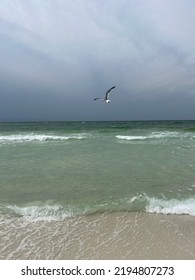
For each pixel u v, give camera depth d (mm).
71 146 16719
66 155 13281
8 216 5711
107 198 6871
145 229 5211
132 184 8156
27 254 4316
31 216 5730
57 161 11719
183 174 9344
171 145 16969
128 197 6949
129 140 20500
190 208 6184
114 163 11266
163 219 5664
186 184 8172
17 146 16656
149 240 4801
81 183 8234
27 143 18344
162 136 23938
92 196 7039
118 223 5461
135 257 4305
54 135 25109
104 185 8031
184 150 14750
